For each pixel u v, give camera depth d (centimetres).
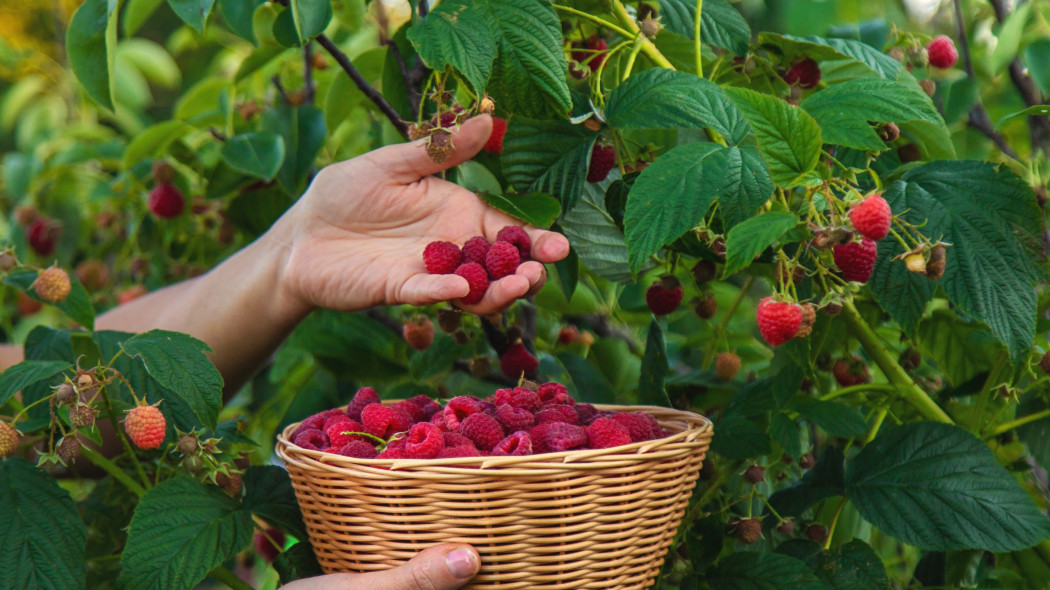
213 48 404
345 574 101
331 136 198
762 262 121
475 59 109
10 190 240
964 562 141
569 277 134
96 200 222
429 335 164
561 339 192
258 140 170
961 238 108
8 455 112
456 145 119
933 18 191
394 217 129
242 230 198
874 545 185
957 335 144
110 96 131
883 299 110
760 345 198
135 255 230
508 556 97
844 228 94
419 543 98
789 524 129
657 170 103
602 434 102
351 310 131
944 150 139
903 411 147
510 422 107
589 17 132
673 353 203
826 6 175
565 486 95
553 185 126
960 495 114
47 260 232
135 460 125
